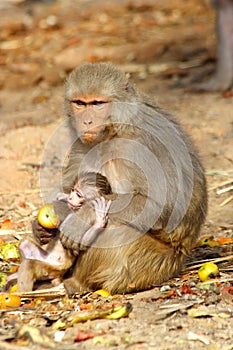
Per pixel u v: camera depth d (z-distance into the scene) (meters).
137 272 11.84
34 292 11.53
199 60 27.03
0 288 12.10
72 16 33.69
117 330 10.28
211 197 16.38
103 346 9.79
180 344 9.82
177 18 32.81
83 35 30.78
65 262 11.78
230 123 20.36
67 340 10.08
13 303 11.23
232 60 22.94
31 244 11.74
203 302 11.17
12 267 12.75
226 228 14.91
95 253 11.67
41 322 10.65
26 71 27.08
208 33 29.72
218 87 23.09
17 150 18.81
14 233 14.44
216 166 17.81
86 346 9.83
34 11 34.41
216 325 10.44
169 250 12.17
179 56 27.70
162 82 25.06
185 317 10.71
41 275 11.77
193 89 23.34
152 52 28.03
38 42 30.56
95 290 11.99
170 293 11.45
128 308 10.64
